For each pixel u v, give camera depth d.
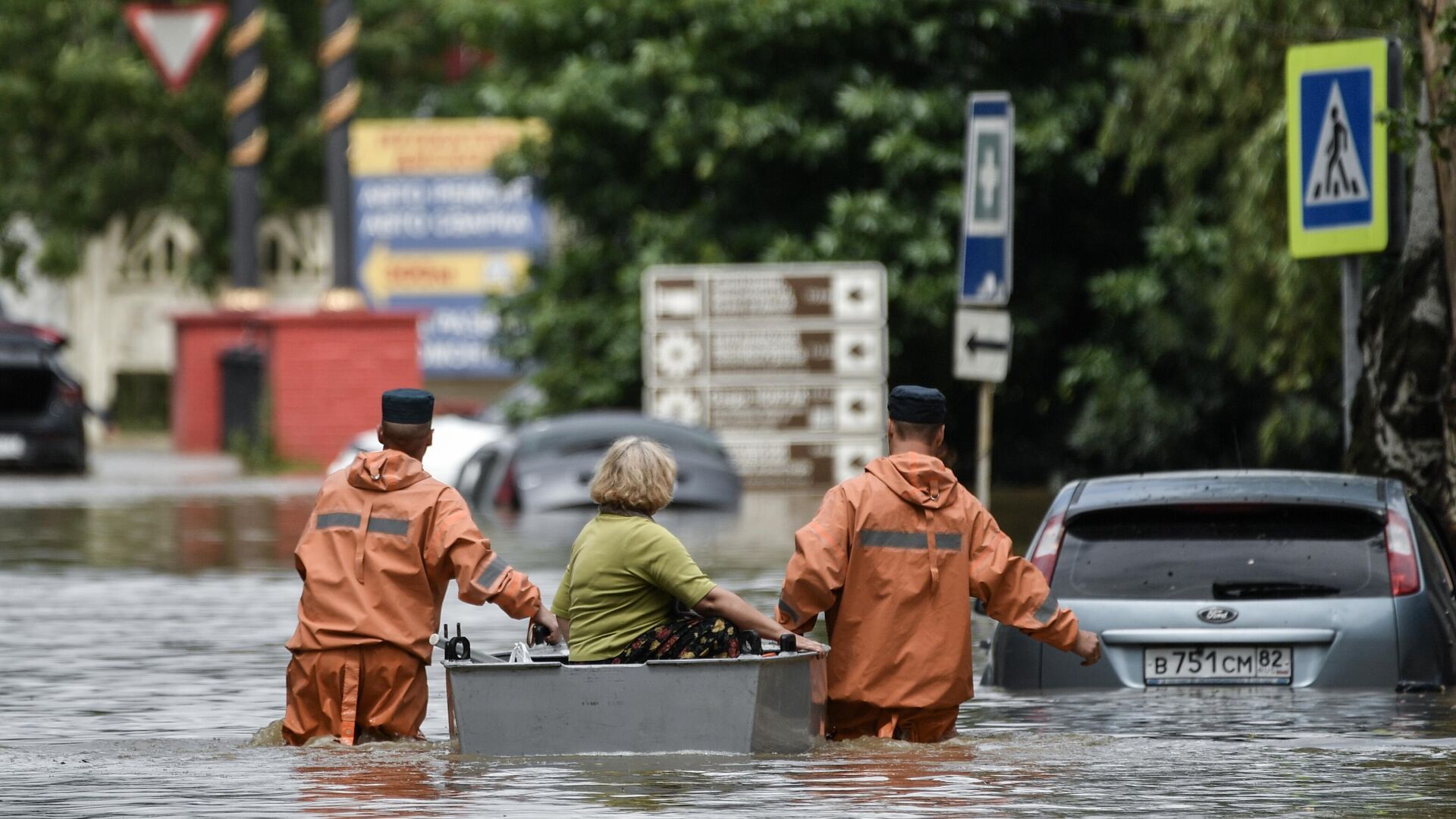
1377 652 33.72
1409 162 63.41
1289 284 78.88
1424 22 45.69
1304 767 28.58
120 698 37.88
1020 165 111.00
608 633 30.25
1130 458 107.00
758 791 26.89
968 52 114.12
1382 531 34.44
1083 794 26.73
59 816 25.72
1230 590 34.22
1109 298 104.38
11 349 118.50
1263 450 93.06
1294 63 48.47
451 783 27.56
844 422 108.56
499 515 90.69
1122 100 94.25
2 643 46.50
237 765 29.59
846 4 111.69
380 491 31.28
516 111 118.19
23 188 166.25
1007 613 30.48
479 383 152.88
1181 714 32.53
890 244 112.00
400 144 144.88
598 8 117.62
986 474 59.97
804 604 30.06
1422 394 48.78
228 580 61.44
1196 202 101.00
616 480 30.53
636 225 118.38
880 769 28.47
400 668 31.05
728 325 108.81
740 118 112.56
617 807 25.86
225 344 141.12
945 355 115.56
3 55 165.62
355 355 123.50
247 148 137.38
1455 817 25.17
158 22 135.25
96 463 132.88
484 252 144.88
